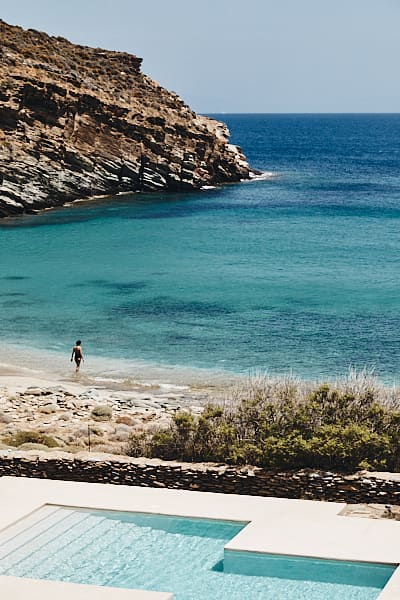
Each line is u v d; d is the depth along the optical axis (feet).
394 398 78.95
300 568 47.01
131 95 410.93
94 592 41.47
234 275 202.28
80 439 89.10
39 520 54.13
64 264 216.74
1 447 83.51
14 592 41.55
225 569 47.21
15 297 177.58
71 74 386.11
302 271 208.44
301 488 66.03
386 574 46.19
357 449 69.41
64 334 148.87
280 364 130.11
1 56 361.30
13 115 327.47
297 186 417.90
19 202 312.91
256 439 73.20
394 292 182.60
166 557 48.83
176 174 376.68
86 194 347.56
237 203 345.72
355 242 254.27
